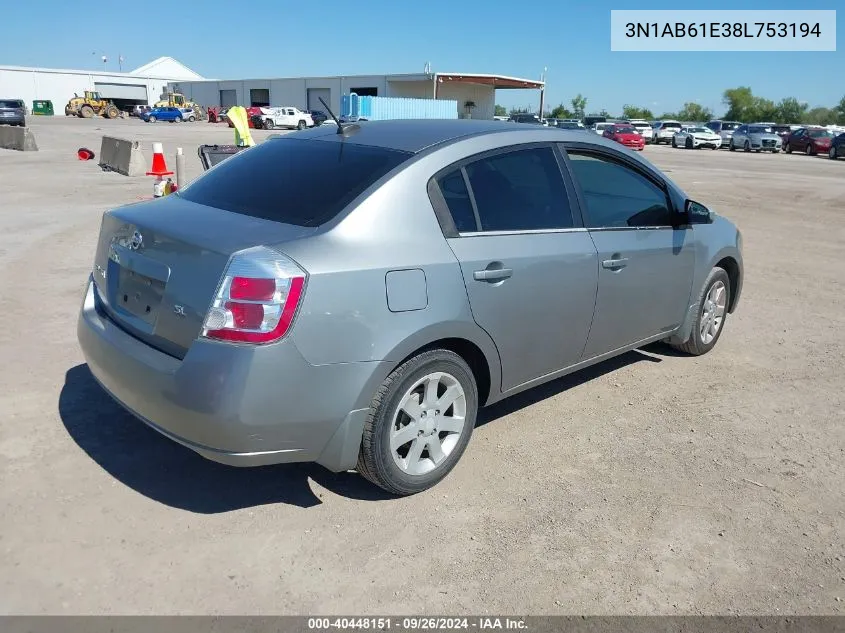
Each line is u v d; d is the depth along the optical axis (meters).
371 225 3.07
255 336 2.74
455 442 3.51
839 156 35.94
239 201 3.41
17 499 3.23
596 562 3.00
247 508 3.28
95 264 3.72
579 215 3.99
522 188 3.73
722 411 4.55
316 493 3.43
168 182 9.81
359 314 2.92
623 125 43.12
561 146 4.01
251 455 2.85
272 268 2.76
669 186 4.76
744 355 5.62
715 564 3.02
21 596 2.64
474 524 3.23
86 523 3.10
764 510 3.43
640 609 2.74
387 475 3.22
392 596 2.75
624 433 4.20
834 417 4.51
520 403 4.59
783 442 4.14
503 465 3.77
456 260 3.27
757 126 44.16
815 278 8.44
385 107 36.69
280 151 3.83
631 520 3.30
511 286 3.52
